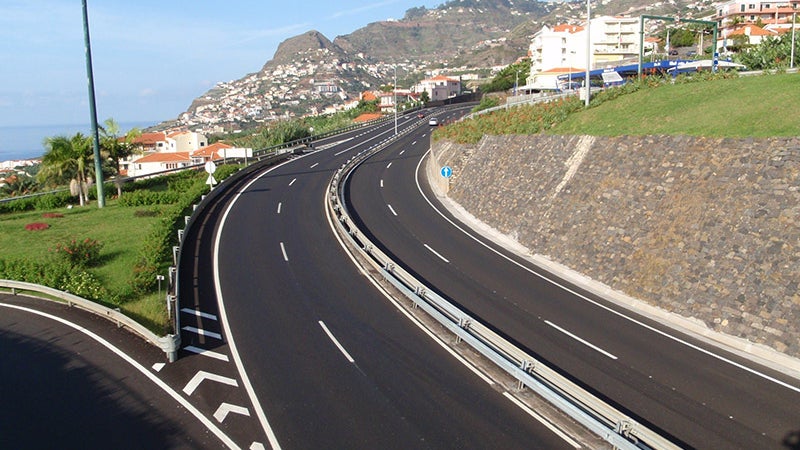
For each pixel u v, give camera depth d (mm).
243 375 13984
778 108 21266
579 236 23062
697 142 21391
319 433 11492
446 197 36312
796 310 14914
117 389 13414
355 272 21969
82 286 19406
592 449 10898
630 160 23578
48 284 19875
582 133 28469
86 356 15219
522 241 25797
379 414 12195
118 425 11906
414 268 22609
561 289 20359
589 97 34531
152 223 28719
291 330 16672
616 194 22922
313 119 140000
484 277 21625
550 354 15094
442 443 11109
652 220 20594
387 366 14469
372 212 32406
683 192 20266
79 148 37156
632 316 17828
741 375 13891
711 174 19812
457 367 14484
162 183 42094
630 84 34312
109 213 32781
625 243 20875
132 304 18781
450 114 92375
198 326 16938
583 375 13914
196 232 27297
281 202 34000
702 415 12117
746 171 18766
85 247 22969
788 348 14539
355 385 13477
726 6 111875
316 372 14125
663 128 24391
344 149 60000
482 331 14922
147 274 20422
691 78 31672
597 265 21234
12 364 14797
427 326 17094
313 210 31953
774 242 16484
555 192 26281
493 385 13594
